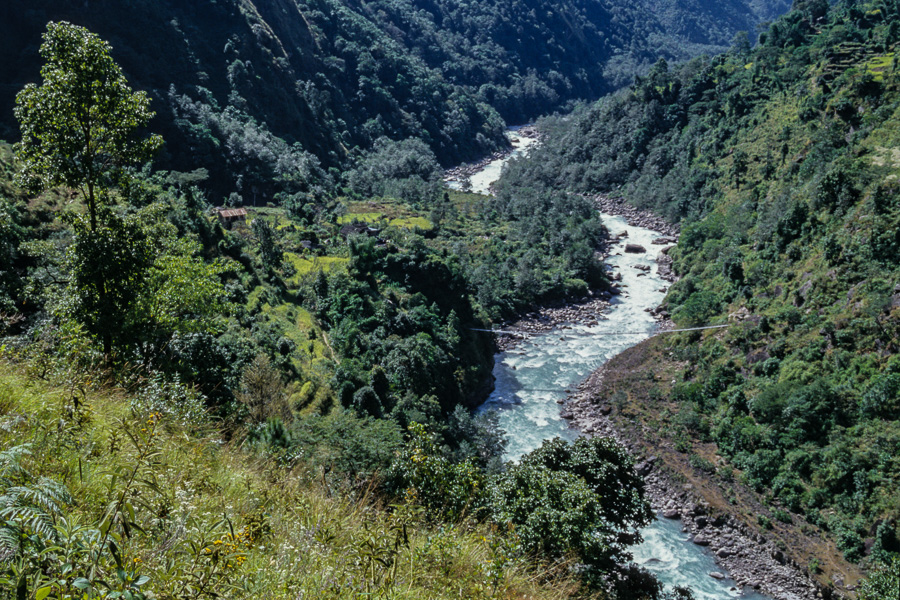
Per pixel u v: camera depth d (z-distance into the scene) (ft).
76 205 171.63
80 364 40.22
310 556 20.26
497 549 27.53
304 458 54.34
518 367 213.25
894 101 230.89
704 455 155.94
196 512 19.65
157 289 72.64
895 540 117.80
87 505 18.02
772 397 155.02
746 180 282.56
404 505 25.91
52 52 59.77
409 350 174.09
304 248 231.30
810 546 125.29
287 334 167.94
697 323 215.31
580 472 74.54
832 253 181.47
